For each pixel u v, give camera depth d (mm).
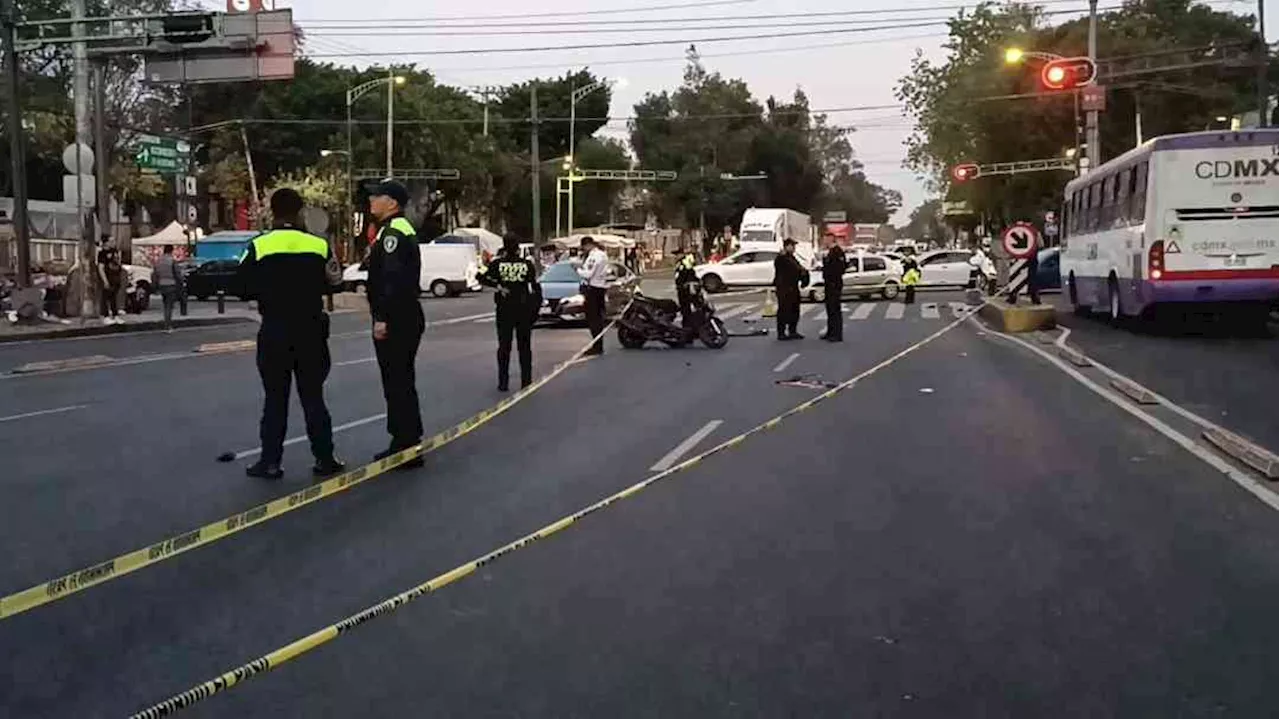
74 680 5316
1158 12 66750
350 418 13148
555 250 59750
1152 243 21859
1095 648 5684
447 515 8391
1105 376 16859
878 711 4930
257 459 10641
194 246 50281
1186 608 6277
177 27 28234
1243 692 5137
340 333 28406
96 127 33344
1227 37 65812
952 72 64875
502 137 86250
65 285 30969
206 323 31781
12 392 16047
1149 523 8102
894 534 7867
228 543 7617
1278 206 21344
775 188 105438
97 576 6180
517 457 10672
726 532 7926
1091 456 10609
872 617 6148
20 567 7168
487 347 23016
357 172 66938
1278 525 8016
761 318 31469
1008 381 16375
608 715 4883
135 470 10172
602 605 6344
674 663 5480
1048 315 25641
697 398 14797
